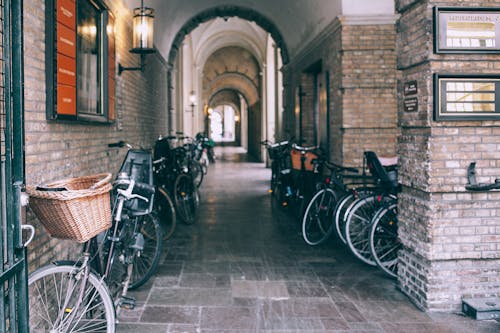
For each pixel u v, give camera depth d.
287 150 8.98
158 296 3.82
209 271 4.53
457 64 3.46
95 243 3.06
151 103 8.51
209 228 6.59
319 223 5.70
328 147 7.58
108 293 2.72
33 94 2.80
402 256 3.96
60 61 3.19
